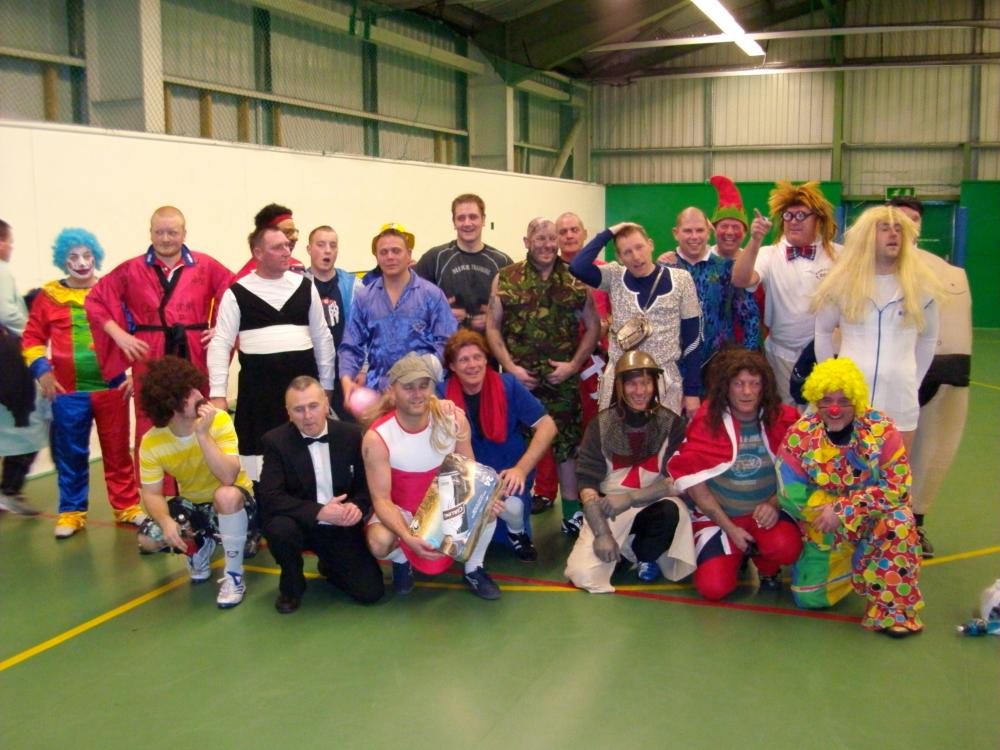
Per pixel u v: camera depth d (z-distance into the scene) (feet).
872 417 11.16
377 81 36.86
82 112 23.58
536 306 14.52
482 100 44.70
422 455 12.11
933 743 8.56
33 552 14.49
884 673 10.02
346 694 9.70
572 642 10.94
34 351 14.93
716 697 9.51
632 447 12.66
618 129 55.47
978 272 49.21
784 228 14.02
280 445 12.10
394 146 38.58
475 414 13.47
